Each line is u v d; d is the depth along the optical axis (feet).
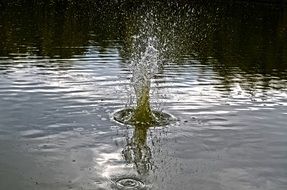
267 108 31.68
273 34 74.59
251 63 48.70
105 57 47.14
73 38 59.31
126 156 23.03
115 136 25.45
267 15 102.78
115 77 38.09
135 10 103.96
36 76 37.09
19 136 24.82
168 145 24.66
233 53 55.21
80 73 39.01
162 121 28.07
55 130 25.86
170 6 115.96
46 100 30.81
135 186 20.11
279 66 47.57
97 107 29.86
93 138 25.02
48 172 21.06
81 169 21.44
